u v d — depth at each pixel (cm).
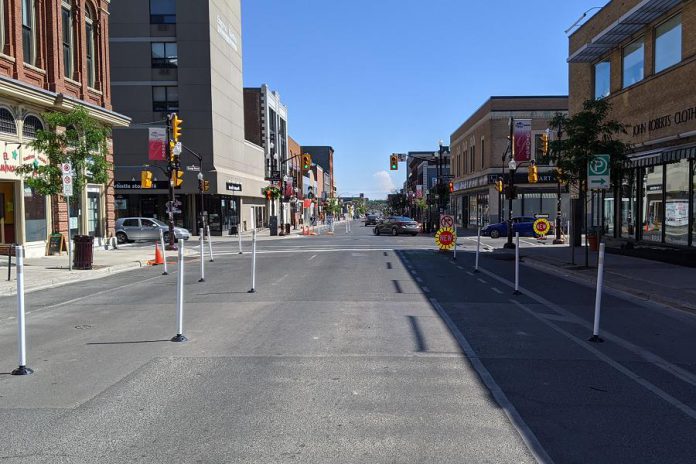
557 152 1712
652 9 1880
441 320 959
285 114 8138
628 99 2211
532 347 772
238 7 5341
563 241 3189
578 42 2650
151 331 893
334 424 492
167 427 489
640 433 473
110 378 637
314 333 859
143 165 4400
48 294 1352
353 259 2236
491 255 2384
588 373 650
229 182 4784
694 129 1748
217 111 4581
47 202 2250
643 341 812
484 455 429
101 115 2525
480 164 5431
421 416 511
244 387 598
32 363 708
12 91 1931
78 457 431
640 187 2189
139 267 2038
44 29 2222
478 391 583
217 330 890
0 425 498
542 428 484
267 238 4250
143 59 4406
